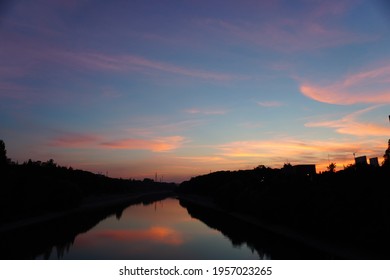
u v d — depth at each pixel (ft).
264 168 393.50
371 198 109.19
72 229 190.08
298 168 302.04
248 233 170.81
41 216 232.73
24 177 241.35
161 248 132.16
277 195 192.85
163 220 249.55
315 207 141.49
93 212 316.81
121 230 188.55
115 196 579.48
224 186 303.89
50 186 263.08
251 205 231.50
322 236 134.21
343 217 119.55
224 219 249.96
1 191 196.34
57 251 124.06
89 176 524.52
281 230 161.07
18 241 144.66
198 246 136.77
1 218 189.98
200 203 453.17
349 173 136.77
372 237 102.94
